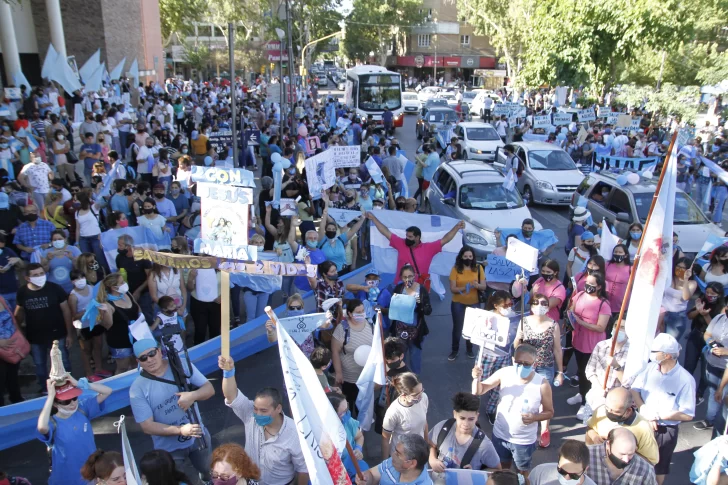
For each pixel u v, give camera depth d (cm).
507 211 1257
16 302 712
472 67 7625
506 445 506
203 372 746
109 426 653
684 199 1239
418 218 953
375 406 583
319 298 721
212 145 1825
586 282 674
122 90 2761
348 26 6919
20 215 941
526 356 486
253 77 6112
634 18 2502
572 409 707
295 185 1144
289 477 431
